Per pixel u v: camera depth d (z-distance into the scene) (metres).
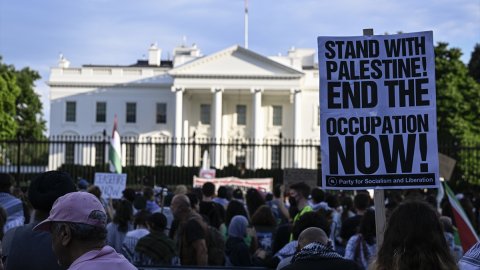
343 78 6.60
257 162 73.56
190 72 74.31
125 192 12.45
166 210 13.64
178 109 74.44
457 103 60.59
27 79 80.19
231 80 74.38
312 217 7.46
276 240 9.90
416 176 6.38
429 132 6.38
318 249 5.32
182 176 38.84
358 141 6.50
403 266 3.96
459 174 32.47
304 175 18.52
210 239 9.84
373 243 8.09
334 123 6.56
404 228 4.04
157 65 90.88
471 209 13.25
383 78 6.54
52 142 30.62
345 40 6.64
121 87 79.88
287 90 74.12
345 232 9.70
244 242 10.23
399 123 6.46
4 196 8.77
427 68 6.46
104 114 79.75
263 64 74.00
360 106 6.54
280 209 13.51
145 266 7.71
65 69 79.88
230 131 78.75
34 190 5.19
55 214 4.15
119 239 9.90
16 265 4.95
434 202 14.29
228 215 11.95
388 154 6.44
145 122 79.62
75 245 4.15
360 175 6.46
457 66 62.62
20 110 79.94
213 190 12.56
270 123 78.81
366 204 10.09
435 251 3.96
